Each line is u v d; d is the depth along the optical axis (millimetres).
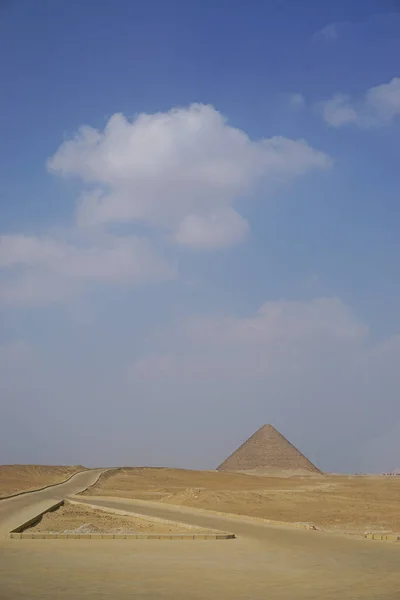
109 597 15031
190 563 20688
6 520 36312
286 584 17047
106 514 44000
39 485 95625
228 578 17906
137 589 16141
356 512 49812
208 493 62219
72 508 48094
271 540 27281
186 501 58875
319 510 51531
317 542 26547
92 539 27297
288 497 63375
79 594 15367
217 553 23141
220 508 53406
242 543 26219
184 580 17516
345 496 69562
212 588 16391
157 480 111812
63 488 77062
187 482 107000
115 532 31359
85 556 22156
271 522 35594
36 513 40625
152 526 35906
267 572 19000
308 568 19781
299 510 51594
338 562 21016
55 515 41500
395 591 16141
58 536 27703
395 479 130000
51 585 16578
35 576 17953
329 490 82750
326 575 18500
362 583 17234
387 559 21734
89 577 17812
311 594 15719
